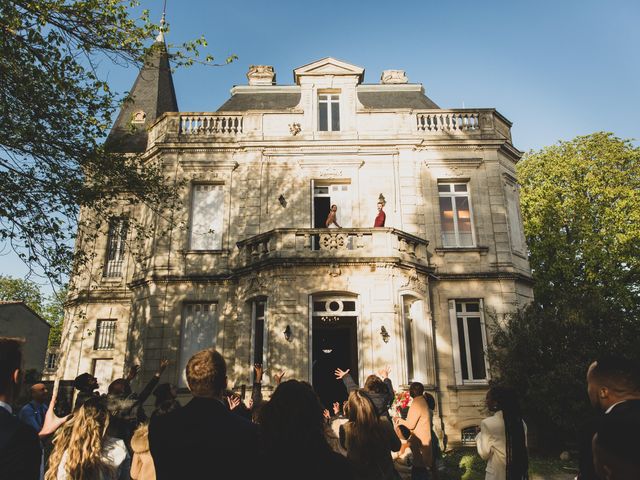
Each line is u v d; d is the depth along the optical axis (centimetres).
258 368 726
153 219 1678
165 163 1703
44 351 3045
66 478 401
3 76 916
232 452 275
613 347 1175
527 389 1259
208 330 1573
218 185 1720
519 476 468
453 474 987
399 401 1138
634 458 198
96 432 417
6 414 270
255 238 1441
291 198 1658
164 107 2267
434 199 1680
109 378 1748
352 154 1706
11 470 250
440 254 1622
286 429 261
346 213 1683
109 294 1798
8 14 853
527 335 1280
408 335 1439
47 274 1059
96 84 1011
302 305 1330
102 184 1159
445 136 1725
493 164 1719
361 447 414
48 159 1032
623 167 2555
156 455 290
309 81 1780
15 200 992
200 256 1616
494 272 1595
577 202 2533
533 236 2648
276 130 1728
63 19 932
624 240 2297
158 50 1028
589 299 1278
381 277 1357
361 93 1994
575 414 1149
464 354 1555
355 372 1468
